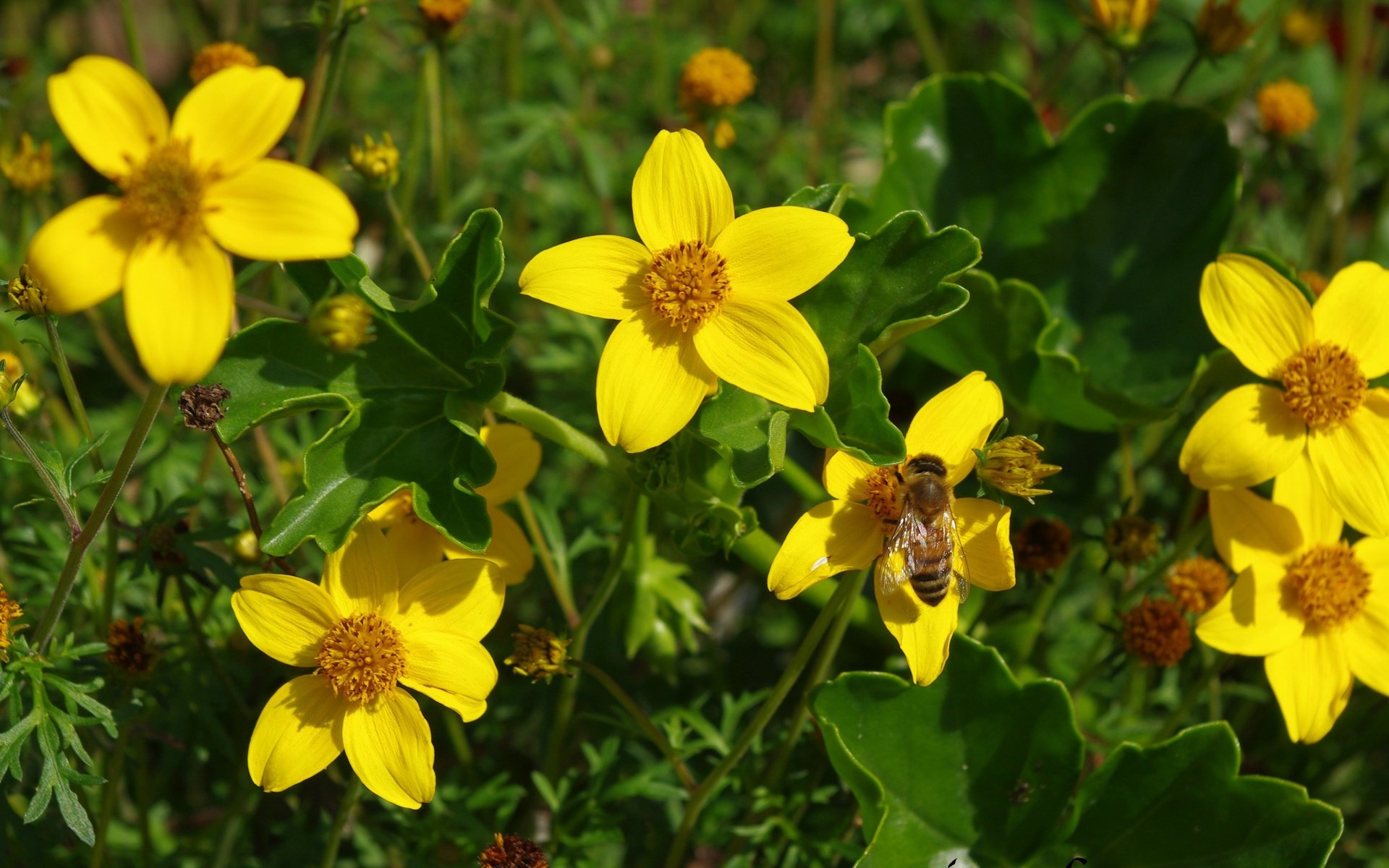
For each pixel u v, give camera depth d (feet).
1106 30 1.05
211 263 0.74
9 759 0.80
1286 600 0.89
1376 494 0.88
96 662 0.87
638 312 0.81
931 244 0.83
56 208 1.19
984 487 0.82
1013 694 0.87
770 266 0.81
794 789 0.95
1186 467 0.88
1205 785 0.87
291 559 0.94
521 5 1.22
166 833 1.00
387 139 0.97
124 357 1.14
